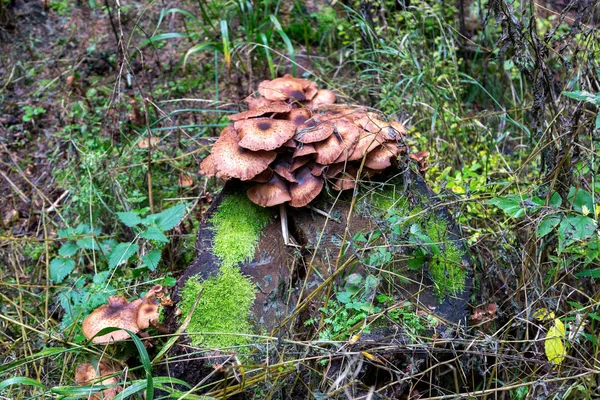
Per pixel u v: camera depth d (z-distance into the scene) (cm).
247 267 86
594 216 80
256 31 135
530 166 109
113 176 111
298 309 80
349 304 79
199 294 83
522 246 92
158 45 141
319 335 79
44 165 125
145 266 97
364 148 84
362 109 95
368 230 87
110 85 135
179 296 85
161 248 104
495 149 119
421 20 135
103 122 127
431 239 86
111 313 83
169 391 76
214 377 81
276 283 85
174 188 115
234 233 88
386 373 81
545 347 78
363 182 88
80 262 107
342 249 83
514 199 84
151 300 84
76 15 146
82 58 139
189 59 140
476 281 89
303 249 87
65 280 106
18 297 104
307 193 84
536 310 85
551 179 88
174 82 135
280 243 87
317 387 78
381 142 84
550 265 91
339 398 77
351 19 141
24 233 116
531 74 90
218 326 83
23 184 123
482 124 124
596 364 83
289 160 85
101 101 132
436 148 112
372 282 80
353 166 86
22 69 138
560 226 78
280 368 77
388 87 123
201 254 87
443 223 89
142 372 85
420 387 84
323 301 83
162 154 119
